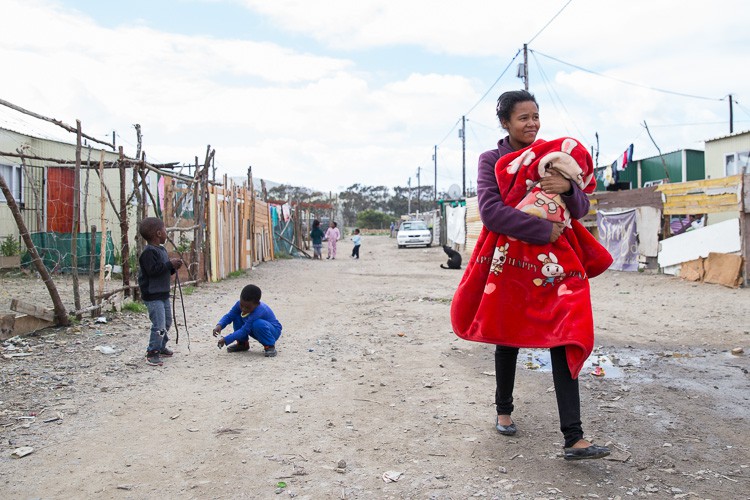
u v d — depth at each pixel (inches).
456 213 1166.3
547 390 186.4
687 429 151.2
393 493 115.6
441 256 1029.2
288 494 115.2
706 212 498.0
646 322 318.7
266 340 237.3
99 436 146.9
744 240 449.7
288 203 1173.7
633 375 205.9
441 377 204.4
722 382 196.4
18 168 546.0
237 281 557.9
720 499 112.7
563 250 124.2
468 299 133.4
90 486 119.0
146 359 226.2
